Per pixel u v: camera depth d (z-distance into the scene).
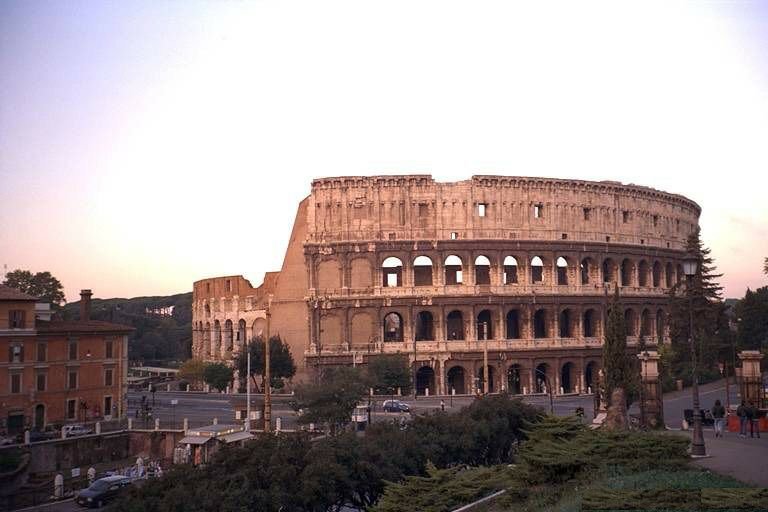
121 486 85.56
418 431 71.62
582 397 149.38
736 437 62.44
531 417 81.75
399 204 156.75
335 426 96.62
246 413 115.44
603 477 43.19
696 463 46.66
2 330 112.69
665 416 98.50
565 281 168.38
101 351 127.06
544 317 162.50
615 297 81.00
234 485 51.31
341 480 57.22
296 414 115.44
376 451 62.75
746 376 76.31
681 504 33.25
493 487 51.34
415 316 155.25
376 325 154.25
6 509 83.44
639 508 33.53
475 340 155.12
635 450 46.44
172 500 48.41
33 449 99.00
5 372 112.94
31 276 197.62
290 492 53.59
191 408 141.88
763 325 166.50
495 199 158.38
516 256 158.88
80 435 106.62
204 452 93.19
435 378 154.00
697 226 196.12
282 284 170.38
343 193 157.75
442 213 156.75
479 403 81.25
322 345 156.62
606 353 79.94
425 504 48.41
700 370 148.38
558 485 44.81
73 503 85.88
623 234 169.25
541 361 158.12
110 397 128.38
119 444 110.31
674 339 156.12
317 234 158.00
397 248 155.50
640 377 81.25
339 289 156.38
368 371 126.06
